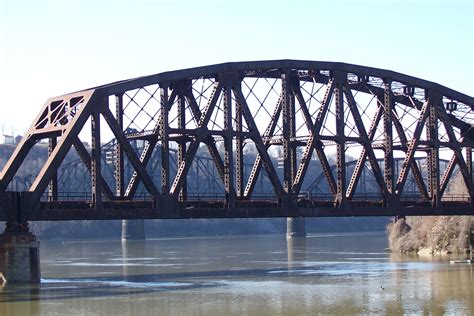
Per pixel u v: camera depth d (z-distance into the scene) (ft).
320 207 226.99
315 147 231.91
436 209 253.03
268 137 228.22
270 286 217.36
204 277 248.52
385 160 244.01
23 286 196.95
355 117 234.99
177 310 173.58
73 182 606.96
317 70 229.66
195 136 208.23
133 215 197.88
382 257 336.08
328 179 232.73
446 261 295.69
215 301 186.70
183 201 206.80
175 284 225.35
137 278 247.29
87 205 195.83
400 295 193.47
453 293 195.31
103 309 174.91
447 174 257.75
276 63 222.28
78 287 216.13
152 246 527.40
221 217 210.59
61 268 299.99
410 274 244.01
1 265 197.26
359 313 167.94
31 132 203.10
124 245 552.41
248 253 404.77
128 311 172.35
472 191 261.85
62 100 202.80
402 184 244.22
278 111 227.81
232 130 214.07
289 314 167.63
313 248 449.06
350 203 232.73
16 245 195.72
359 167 235.20
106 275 261.24
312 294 197.77
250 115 217.77
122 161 207.00
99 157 194.80
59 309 174.29
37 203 189.78
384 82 245.04
